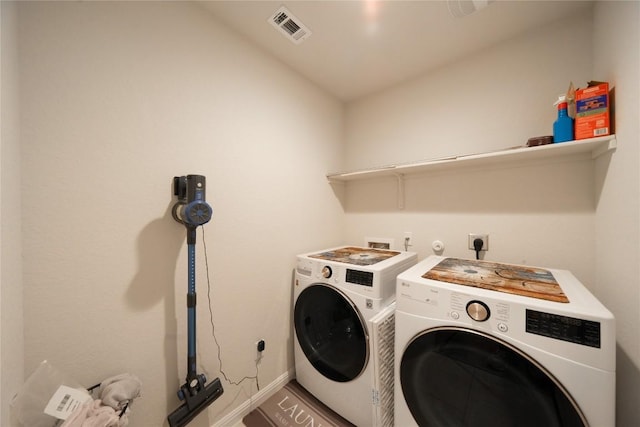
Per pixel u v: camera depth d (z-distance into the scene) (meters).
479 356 0.84
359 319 1.26
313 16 1.31
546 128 1.37
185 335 1.18
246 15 1.30
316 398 1.55
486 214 1.56
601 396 0.67
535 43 1.40
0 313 0.63
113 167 0.96
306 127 1.87
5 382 0.65
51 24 0.83
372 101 2.12
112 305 0.96
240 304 1.42
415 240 1.87
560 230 1.33
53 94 0.83
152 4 1.07
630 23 0.86
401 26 1.38
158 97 1.09
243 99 1.44
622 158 0.94
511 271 1.16
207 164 1.27
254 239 1.50
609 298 1.07
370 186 2.13
